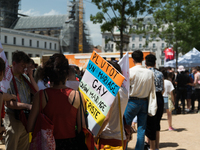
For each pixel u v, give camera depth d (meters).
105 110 2.42
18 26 105.69
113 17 14.35
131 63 16.03
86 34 93.94
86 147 2.29
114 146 2.81
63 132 2.24
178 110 10.37
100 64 2.55
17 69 3.36
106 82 2.47
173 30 22.52
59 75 2.28
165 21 22.22
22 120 2.98
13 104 2.98
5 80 2.90
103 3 13.87
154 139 4.43
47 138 2.11
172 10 21.81
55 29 100.19
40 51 80.19
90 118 2.55
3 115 3.05
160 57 98.88
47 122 2.13
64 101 2.24
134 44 103.69
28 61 3.42
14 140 3.20
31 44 77.25
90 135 2.31
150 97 4.16
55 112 2.22
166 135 6.45
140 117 4.20
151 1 13.80
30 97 3.51
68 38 88.50
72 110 2.26
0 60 2.41
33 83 3.54
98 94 2.52
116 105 2.81
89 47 94.69
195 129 7.08
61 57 2.32
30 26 104.44
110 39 15.30
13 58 3.37
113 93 2.39
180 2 21.41
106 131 2.83
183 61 16.84
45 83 2.37
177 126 7.59
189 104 11.40
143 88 4.07
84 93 2.66
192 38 22.98
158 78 4.65
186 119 8.83
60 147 2.22
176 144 5.56
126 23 14.32
